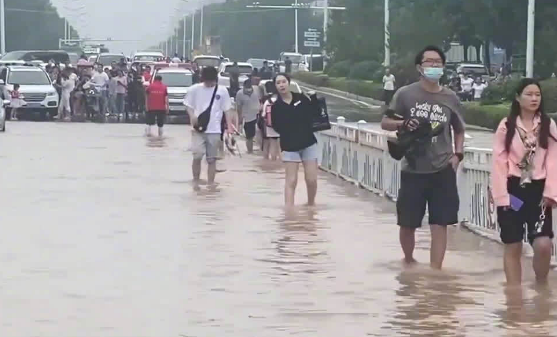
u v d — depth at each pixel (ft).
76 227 53.11
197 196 66.49
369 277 40.88
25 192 68.03
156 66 190.39
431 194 42.32
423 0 230.27
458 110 41.78
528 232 39.37
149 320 33.83
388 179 65.62
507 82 170.50
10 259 44.27
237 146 107.34
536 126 38.01
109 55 273.95
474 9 220.23
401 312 35.06
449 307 35.81
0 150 103.35
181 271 41.83
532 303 36.40
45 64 215.31
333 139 82.84
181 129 143.33
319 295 37.65
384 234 51.49
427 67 40.91
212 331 32.42
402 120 41.42
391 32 225.76
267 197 66.44
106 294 37.65
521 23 218.18
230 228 53.01
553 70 188.96
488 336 31.86
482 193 50.08
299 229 52.95
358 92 233.96
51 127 144.05
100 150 104.47
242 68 200.13
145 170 84.02
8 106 159.22
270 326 33.06
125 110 163.43
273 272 41.75
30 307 35.60
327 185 74.59
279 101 60.75
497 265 43.37
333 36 280.51
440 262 42.47
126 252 45.98
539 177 37.96
